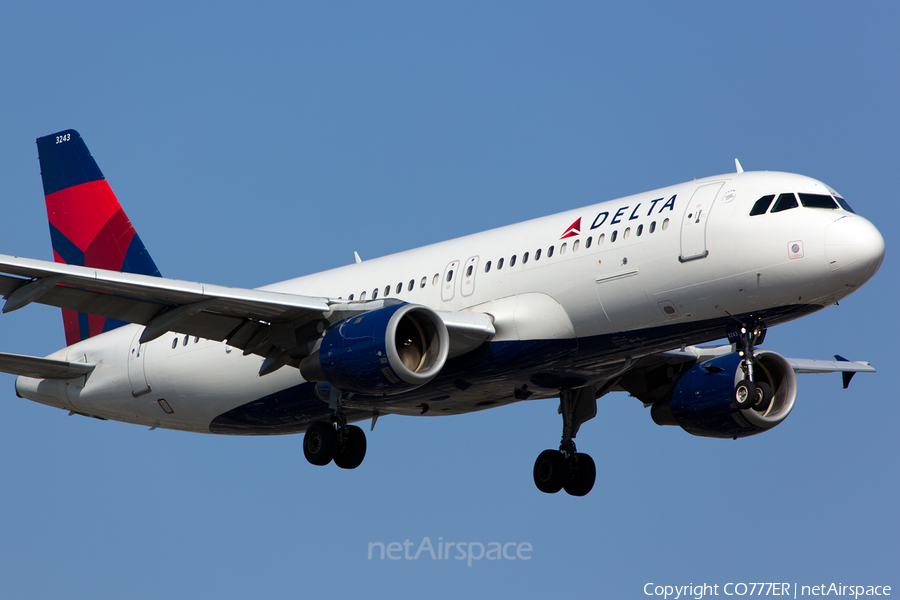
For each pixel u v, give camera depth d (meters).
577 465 82.56
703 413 78.56
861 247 60.81
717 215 64.38
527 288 70.25
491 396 77.31
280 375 80.19
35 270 60.78
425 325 67.81
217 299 67.31
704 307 65.38
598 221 69.31
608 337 69.06
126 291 65.75
